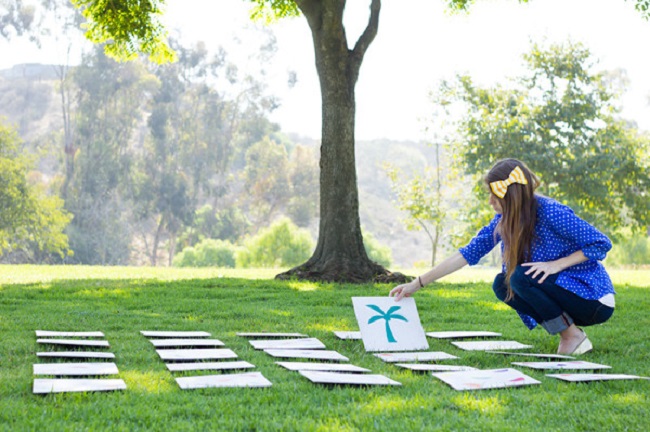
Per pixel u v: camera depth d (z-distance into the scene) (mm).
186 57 67750
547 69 31328
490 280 12609
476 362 4051
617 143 30984
